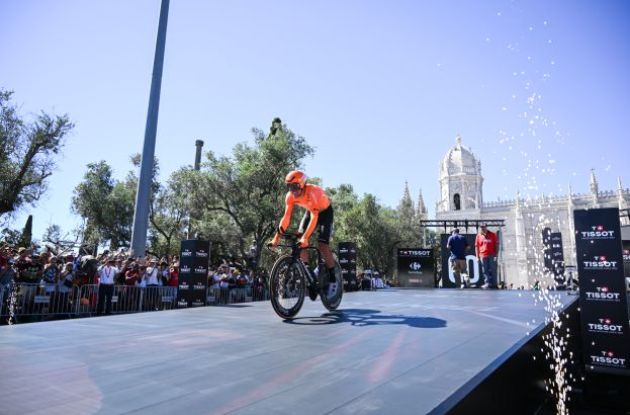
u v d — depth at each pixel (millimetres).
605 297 6352
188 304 11453
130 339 2828
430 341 2756
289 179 4242
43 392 1666
